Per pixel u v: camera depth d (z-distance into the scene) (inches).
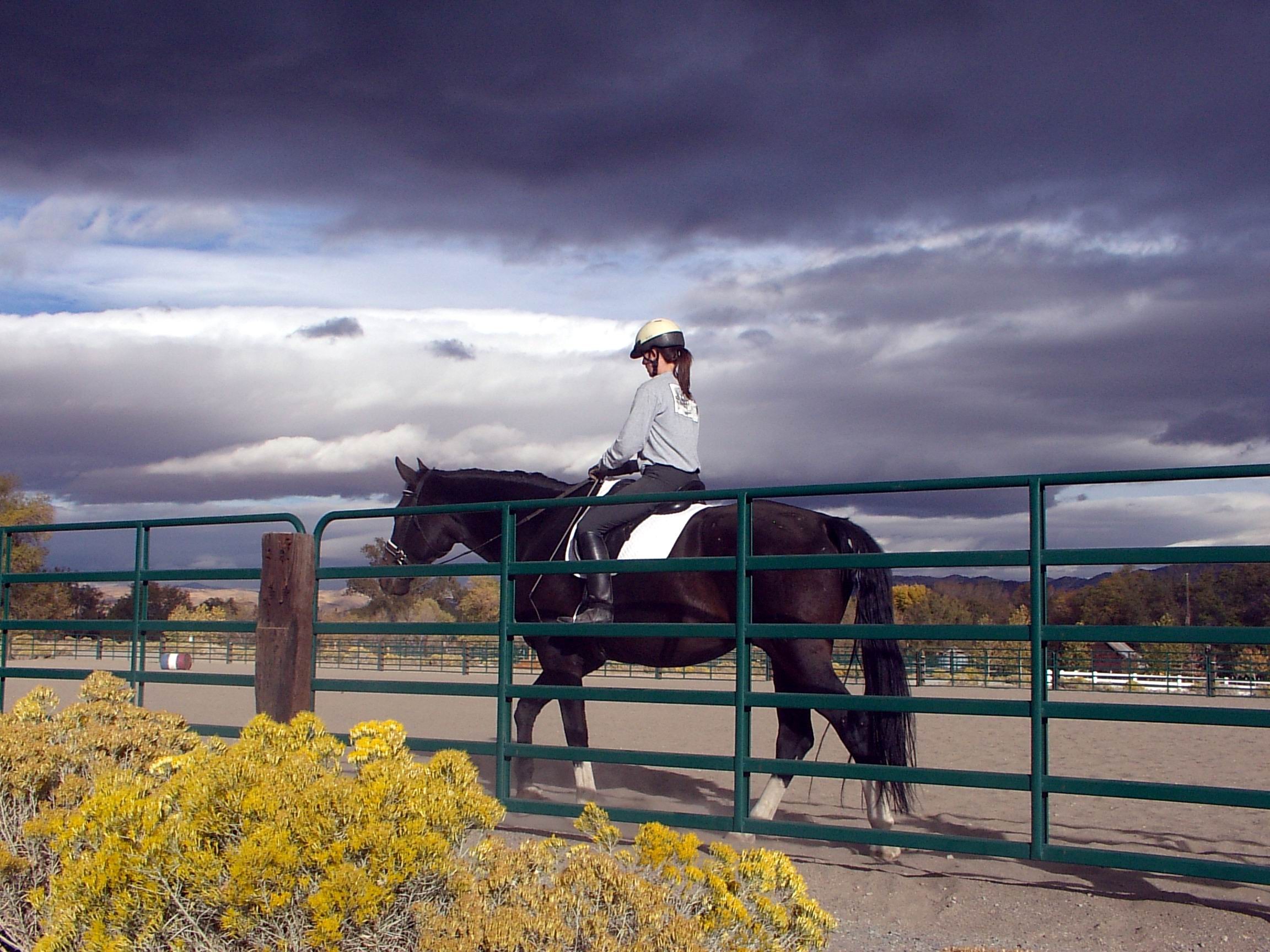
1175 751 456.1
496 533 308.8
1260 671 943.0
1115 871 207.5
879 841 201.2
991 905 182.4
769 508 234.4
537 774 359.6
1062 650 1119.6
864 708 206.1
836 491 212.1
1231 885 195.3
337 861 109.0
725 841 227.6
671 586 246.5
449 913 109.5
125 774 131.9
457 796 123.3
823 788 331.6
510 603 249.8
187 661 863.1
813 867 210.5
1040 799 187.5
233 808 113.6
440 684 253.6
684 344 266.7
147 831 113.5
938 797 318.0
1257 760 420.8
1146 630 179.2
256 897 107.3
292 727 136.5
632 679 1029.8
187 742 181.0
